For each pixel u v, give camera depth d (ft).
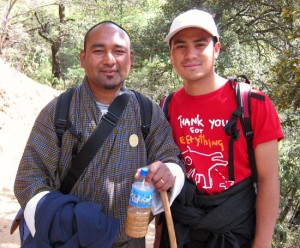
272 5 41.78
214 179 6.62
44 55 57.06
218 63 37.50
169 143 6.60
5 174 19.63
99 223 5.67
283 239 21.09
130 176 6.24
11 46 47.75
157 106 6.75
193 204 6.70
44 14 61.77
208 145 6.66
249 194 6.72
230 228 6.57
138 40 46.57
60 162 6.19
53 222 5.58
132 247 6.63
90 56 6.22
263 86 33.17
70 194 6.14
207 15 6.74
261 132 6.39
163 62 47.96
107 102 6.39
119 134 6.20
